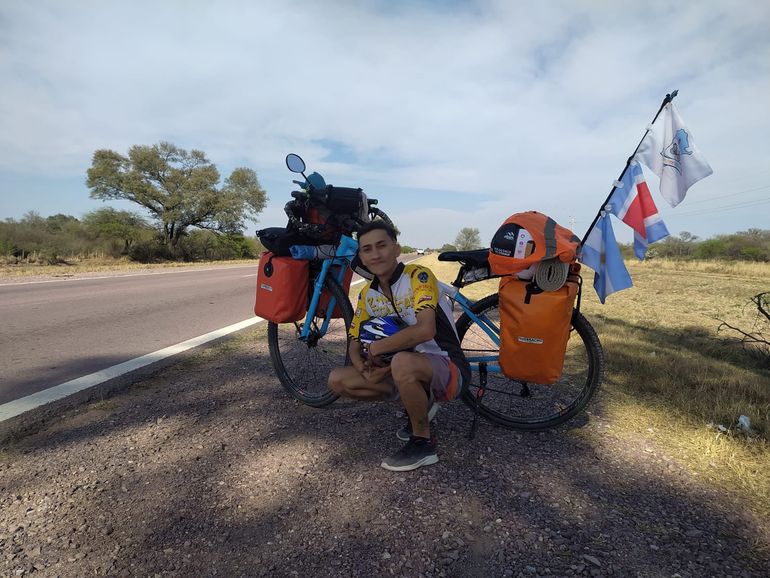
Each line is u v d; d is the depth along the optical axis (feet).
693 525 6.53
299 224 10.50
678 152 9.49
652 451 8.63
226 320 22.30
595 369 9.20
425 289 8.03
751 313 27.68
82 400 10.87
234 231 136.26
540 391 11.16
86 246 97.76
